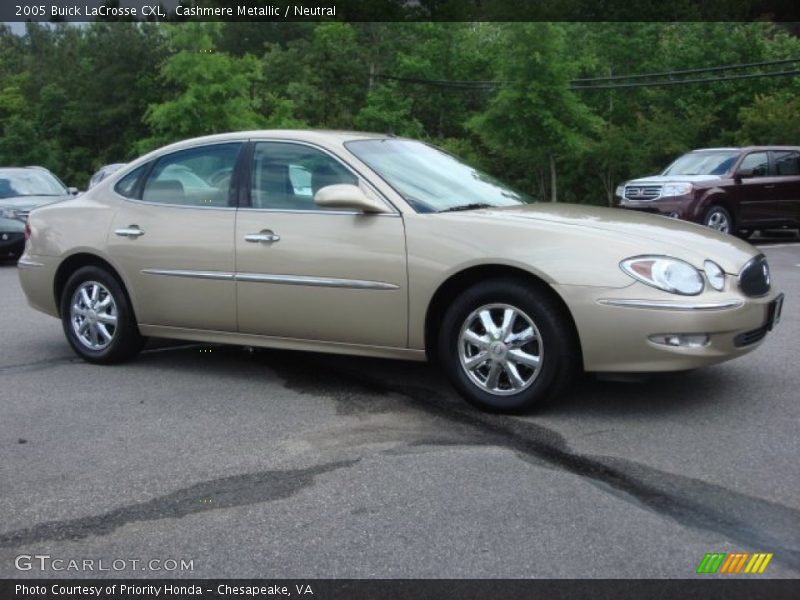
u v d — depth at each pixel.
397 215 5.05
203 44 27.30
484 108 42.91
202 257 5.67
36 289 6.62
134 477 4.05
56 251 6.42
